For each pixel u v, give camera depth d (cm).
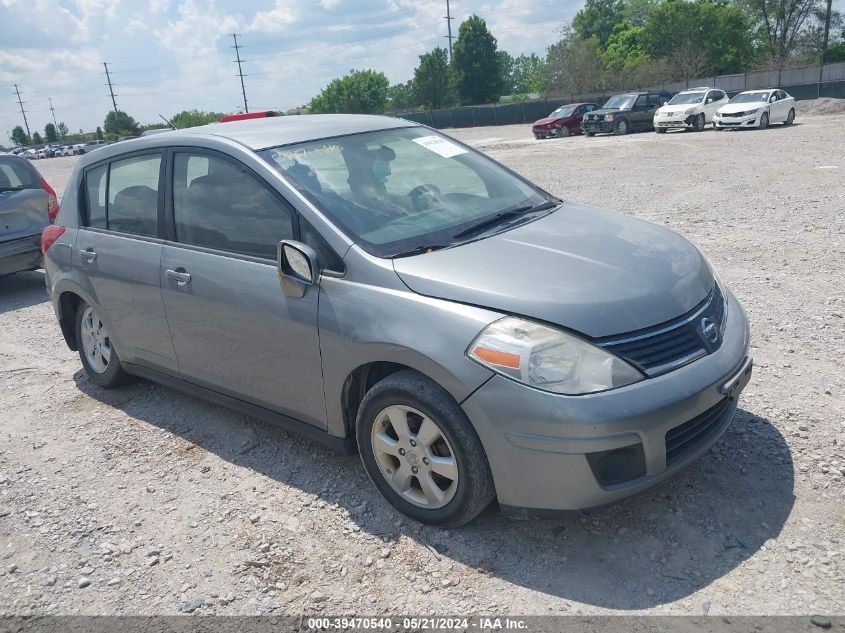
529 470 280
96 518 362
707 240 796
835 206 929
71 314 533
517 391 276
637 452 278
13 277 1009
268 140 391
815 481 332
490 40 7938
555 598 277
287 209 355
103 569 322
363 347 316
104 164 475
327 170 375
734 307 348
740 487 333
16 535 354
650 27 6900
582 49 5709
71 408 502
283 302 350
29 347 655
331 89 9831
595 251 329
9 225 834
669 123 2611
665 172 1441
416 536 323
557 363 275
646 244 345
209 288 385
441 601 282
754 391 423
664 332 292
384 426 331
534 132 3072
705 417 304
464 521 312
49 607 301
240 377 391
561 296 289
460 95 8088
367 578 300
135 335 455
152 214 431
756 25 6806
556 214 389
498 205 392
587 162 1791
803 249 723
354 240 334
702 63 5819
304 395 358
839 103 3161
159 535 343
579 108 3034
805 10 6462
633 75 5422
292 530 337
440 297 302
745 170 1369
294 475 384
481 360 282
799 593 267
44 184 884
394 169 397
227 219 384
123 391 524
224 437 436
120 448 434
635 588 278
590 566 293
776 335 505
